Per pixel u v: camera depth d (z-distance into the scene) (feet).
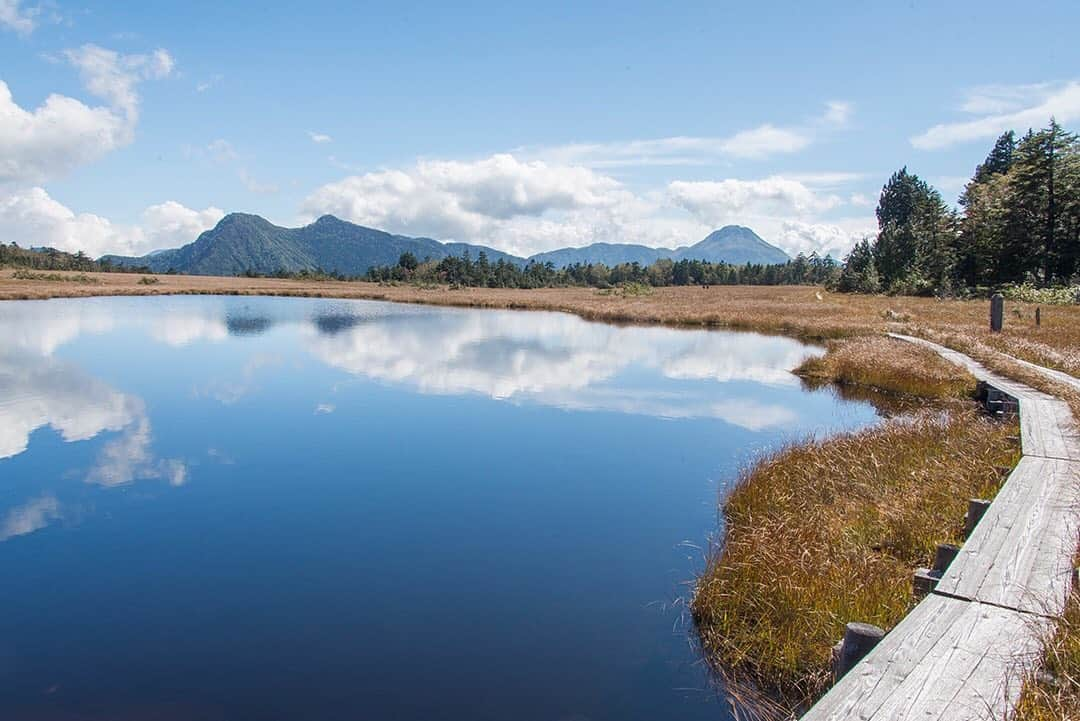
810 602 22.21
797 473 36.83
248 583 27.61
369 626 24.09
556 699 19.79
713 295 269.03
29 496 38.50
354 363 89.35
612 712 19.07
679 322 151.53
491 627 24.04
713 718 18.74
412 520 34.88
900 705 12.87
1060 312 126.93
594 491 39.58
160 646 22.75
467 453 47.98
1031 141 187.42
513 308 205.77
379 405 64.13
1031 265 188.55
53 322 134.51
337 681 20.68
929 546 26.23
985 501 25.44
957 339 84.79
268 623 24.32
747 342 114.93
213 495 38.91
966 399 59.88
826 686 19.08
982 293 190.70
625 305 199.72
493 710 19.19
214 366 85.71
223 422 56.80
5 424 55.21
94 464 44.78
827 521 29.60
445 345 108.58
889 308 155.22
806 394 70.23
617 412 61.72
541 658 22.02
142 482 41.29
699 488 40.37
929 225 256.73
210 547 31.37
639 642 22.98
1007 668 14.19
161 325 135.13
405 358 94.17
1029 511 24.13
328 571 28.71
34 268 372.99
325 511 36.22
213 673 21.11
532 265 458.50
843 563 24.95
